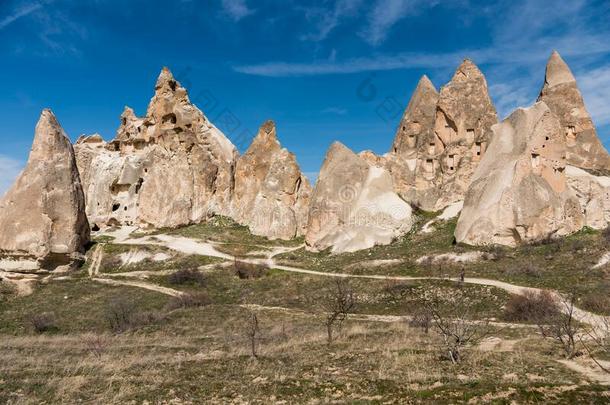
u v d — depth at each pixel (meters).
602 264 38.28
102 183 80.00
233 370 17.28
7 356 20.62
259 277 48.88
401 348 20.39
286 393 14.49
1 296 45.12
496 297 33.66
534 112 53.34
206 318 33.75
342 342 22.72
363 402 13.27
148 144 83.62
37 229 52.06
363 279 42.84
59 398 14.26
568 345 19.80
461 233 49.84
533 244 46.53
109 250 59.41
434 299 35.22
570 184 56.53
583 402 12.48
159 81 84.00
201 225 75.19
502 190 49.22
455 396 13.16
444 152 65.12
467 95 66.25
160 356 20.62
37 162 54.88
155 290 44.62
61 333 31.42
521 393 13.01
